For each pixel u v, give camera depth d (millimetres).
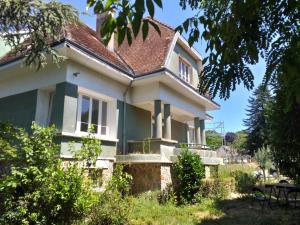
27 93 11609
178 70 15773
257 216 9922
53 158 6430
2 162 6535
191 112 17031
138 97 13594
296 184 10094
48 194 5938
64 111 10148
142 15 1687
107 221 7164
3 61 11938
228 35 2453
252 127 44531
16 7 6078
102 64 11250
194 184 12336
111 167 11852
